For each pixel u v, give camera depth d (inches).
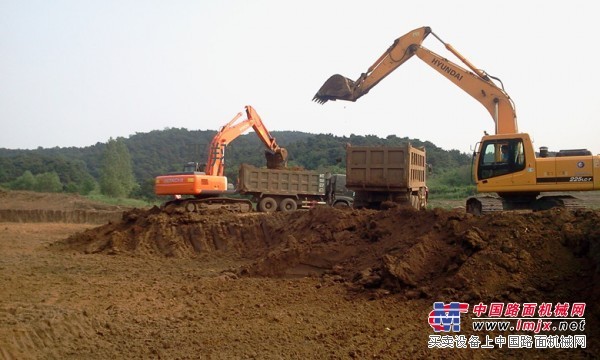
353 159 709.3
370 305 365.7
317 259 483.2
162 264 605.3
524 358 262.8
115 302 396.8
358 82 757.3
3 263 576.7
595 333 280.5
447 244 405.4
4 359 255.4
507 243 366.3
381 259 428.1
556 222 377.1
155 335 316.5
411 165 703.7
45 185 2303.2
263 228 692.7
